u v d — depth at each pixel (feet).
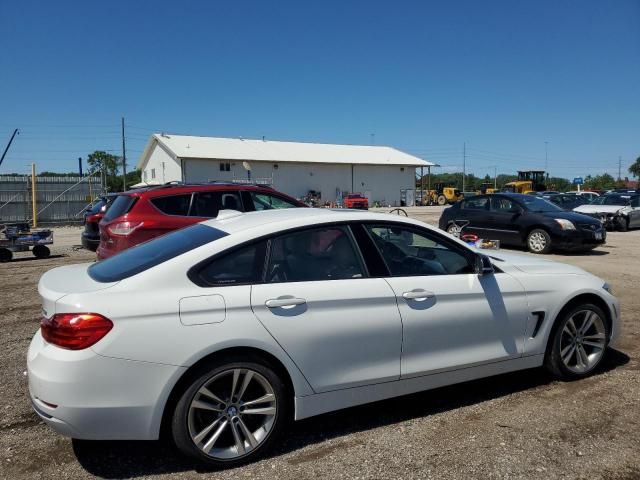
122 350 9.77
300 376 11.06
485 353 13.23
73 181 103.71
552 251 43.68
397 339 12.00
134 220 25.12
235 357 10.56
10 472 10.50
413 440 11.60
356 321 11.51
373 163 196.44
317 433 12.03
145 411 9.96
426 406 13.37
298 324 10.96
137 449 11.43
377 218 12.76
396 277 12.35
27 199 100.42
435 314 12.46
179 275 10.53
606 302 15.07
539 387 14.39
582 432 11.76
